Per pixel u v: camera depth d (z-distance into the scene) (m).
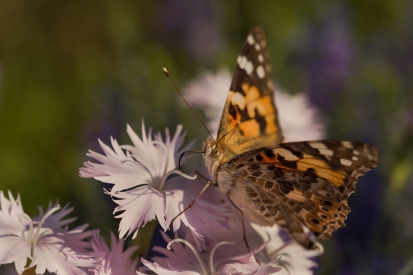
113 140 0.33
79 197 0.41
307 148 0.32
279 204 0.33
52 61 0.60
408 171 0.39
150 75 0.47
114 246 0.31
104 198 0.40
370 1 0.57
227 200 0.33
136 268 0.32
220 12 0.52
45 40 0.61
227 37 0.53
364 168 0.32
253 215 0.33
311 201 0.32
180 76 0.50
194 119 0.43
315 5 0.53
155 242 0.35
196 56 0.51
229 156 0.34
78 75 0.58
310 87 0.47
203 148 0.33
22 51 0.61
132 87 0.45
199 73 0.49
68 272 0.31
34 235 0.31
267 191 0.32
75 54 0.60
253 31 0.35
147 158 0.33
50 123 0.56
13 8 0.62
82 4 0.62
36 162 0.49
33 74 0.59
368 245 0.39
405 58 0.50
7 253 0.31
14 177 0.48
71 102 0.57
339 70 0.47
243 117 0.34
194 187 0.33
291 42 0.50
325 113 0.46
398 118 0.42
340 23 0.50
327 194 0.32
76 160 0.44
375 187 0.40
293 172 0.32
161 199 0.32
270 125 0.34
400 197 0.40
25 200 0.46
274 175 0.32
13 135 0.54
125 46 0.48
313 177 0.32
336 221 0.33
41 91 0.57
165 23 0.52
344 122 0.45
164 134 0.43
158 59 0.50
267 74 0.34
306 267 0.33
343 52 0.48
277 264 0.32
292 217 0.33
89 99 0.53
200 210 0.32
